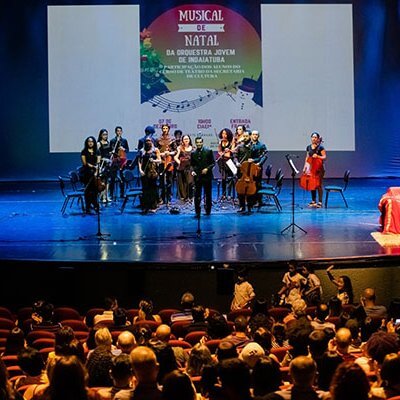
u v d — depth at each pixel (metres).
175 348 7.46
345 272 12.13
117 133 18.41
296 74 22.80
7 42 23.12
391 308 9.59
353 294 12.16
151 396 5.16
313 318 9.76
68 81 22.75
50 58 22.72
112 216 16.59
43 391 5.77
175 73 22.66
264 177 22.88
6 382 5.19
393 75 23.27
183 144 17.72
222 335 8.05
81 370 4.75
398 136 23.30
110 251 12.91
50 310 9.10
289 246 13.09
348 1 22.84
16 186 22.44
